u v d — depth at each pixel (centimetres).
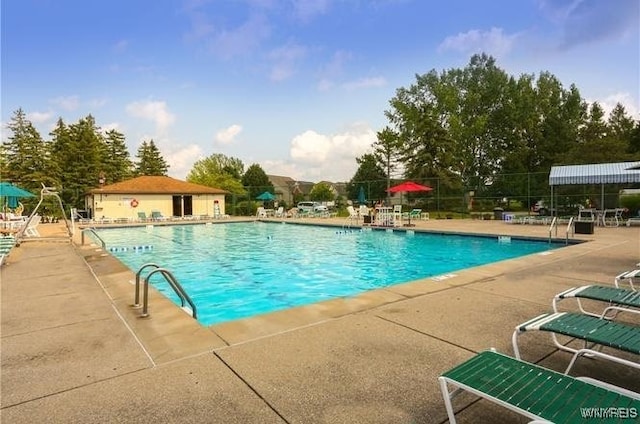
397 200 3225
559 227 1722
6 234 1596
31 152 3722
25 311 527
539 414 189
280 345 383
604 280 654
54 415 266
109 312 514
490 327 427
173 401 281
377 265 1164
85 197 3553
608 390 212
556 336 392
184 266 1170
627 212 2050
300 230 2253
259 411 266
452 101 4103
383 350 367
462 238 1625
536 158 4103
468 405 269
